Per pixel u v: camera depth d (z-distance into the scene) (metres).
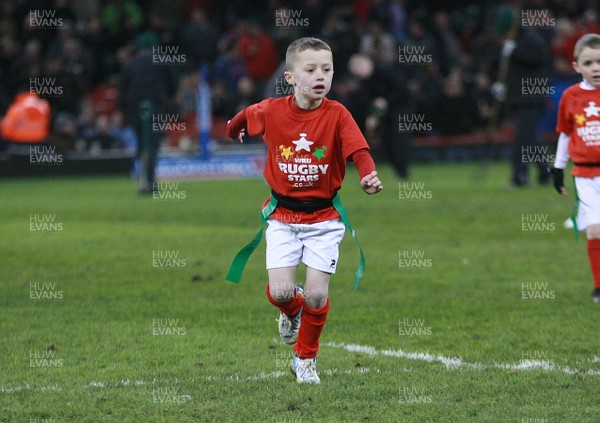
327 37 78.69
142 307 28.14
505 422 17.19
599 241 28.17
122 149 79.94
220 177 77.00
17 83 76.44
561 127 28.86
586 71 28.05
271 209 20.39
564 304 28.02
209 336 24.55
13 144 76.69
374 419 17.50
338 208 20.30
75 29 82.50
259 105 20.59
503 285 30.91
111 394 19.23
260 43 81.31
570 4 94.69
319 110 20.06
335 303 28.52
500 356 22.23
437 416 17.61
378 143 86.88
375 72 67.69
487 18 91.25
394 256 36.50
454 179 69.81
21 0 80.94
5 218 48.97
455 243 39.41
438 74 87.00
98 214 50.50
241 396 19.03
